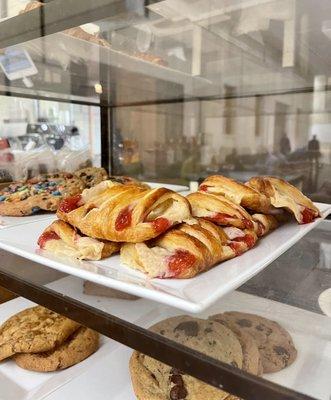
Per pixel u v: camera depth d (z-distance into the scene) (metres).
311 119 1.32
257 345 0.41
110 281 0.39
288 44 0.92
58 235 0.52
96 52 0.83
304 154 1.35
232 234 0.49
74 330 0.60
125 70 1.00
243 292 0.53
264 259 0.46
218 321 0.45
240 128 1.48
